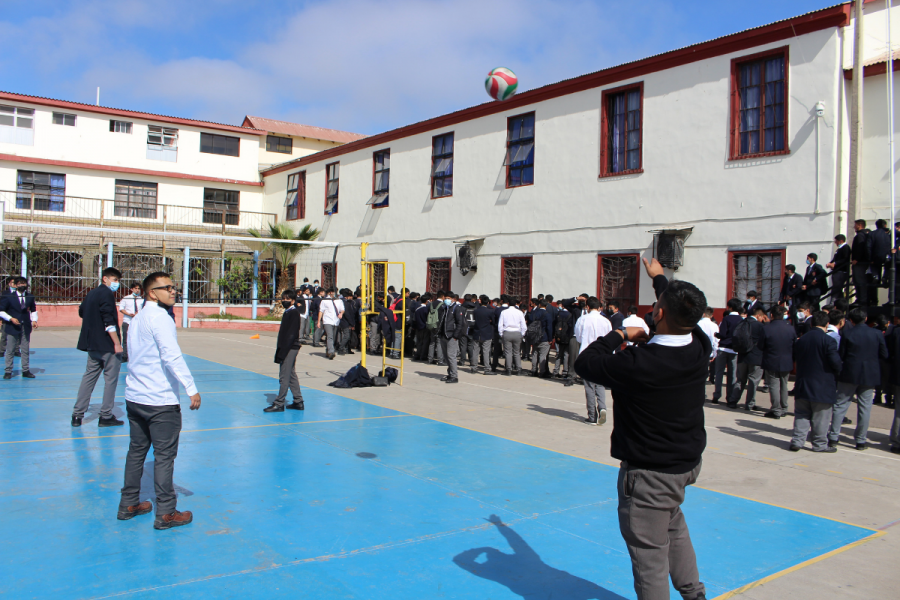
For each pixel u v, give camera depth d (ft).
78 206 86.33
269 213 96.73
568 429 28.25
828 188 38.75
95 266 79.51
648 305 47.11
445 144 66.08
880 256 34.30
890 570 14.24
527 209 56.75
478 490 19.07
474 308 49.98
